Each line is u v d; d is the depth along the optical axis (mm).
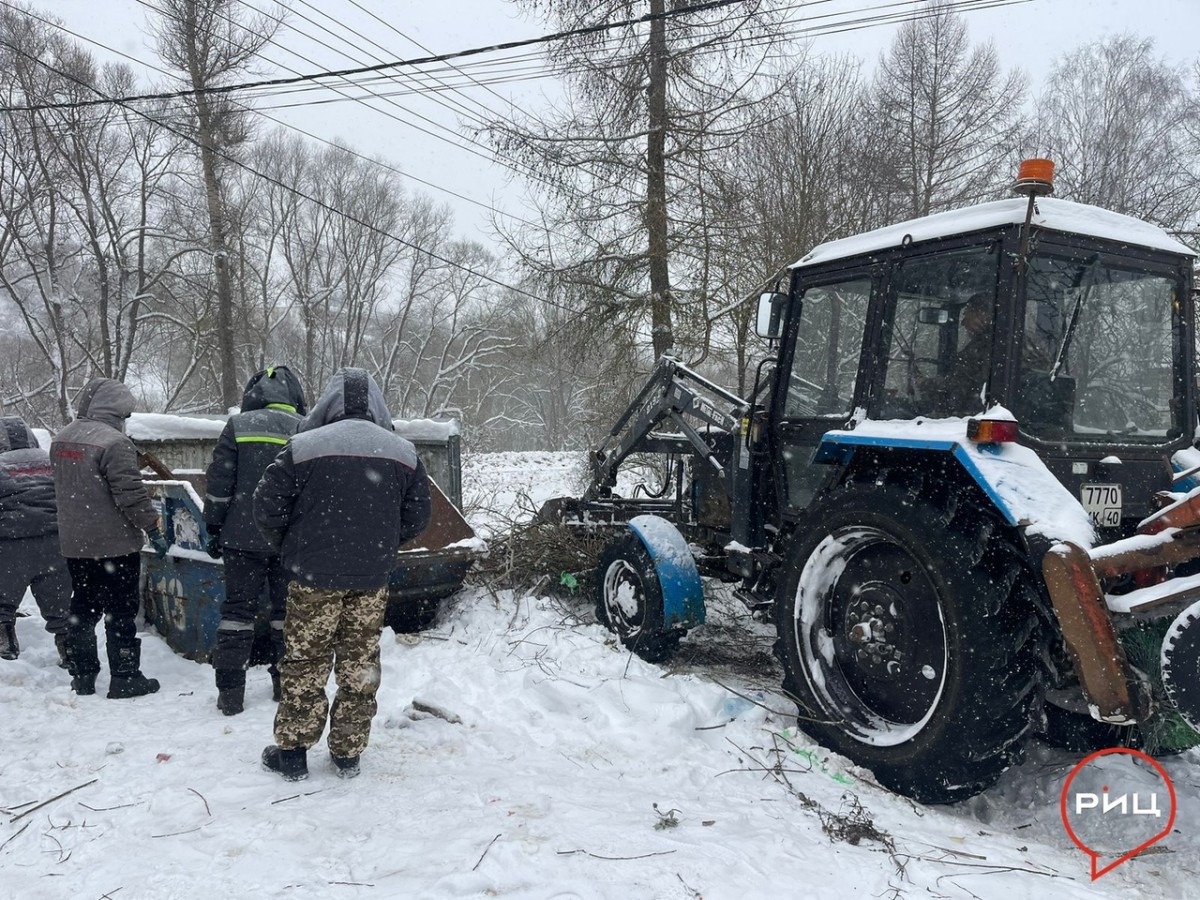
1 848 2701
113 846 2672
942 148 17562
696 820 2900
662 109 12633
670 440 5648
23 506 4855
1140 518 3512
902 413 3660
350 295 33781
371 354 35469
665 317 12766
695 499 5488
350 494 3133
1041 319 3330
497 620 5137
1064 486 3291
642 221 12742
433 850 2594
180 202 23156
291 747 3152
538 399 47188
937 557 3152
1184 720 2693
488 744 3637
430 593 5188
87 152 21812
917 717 3424
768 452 4586
